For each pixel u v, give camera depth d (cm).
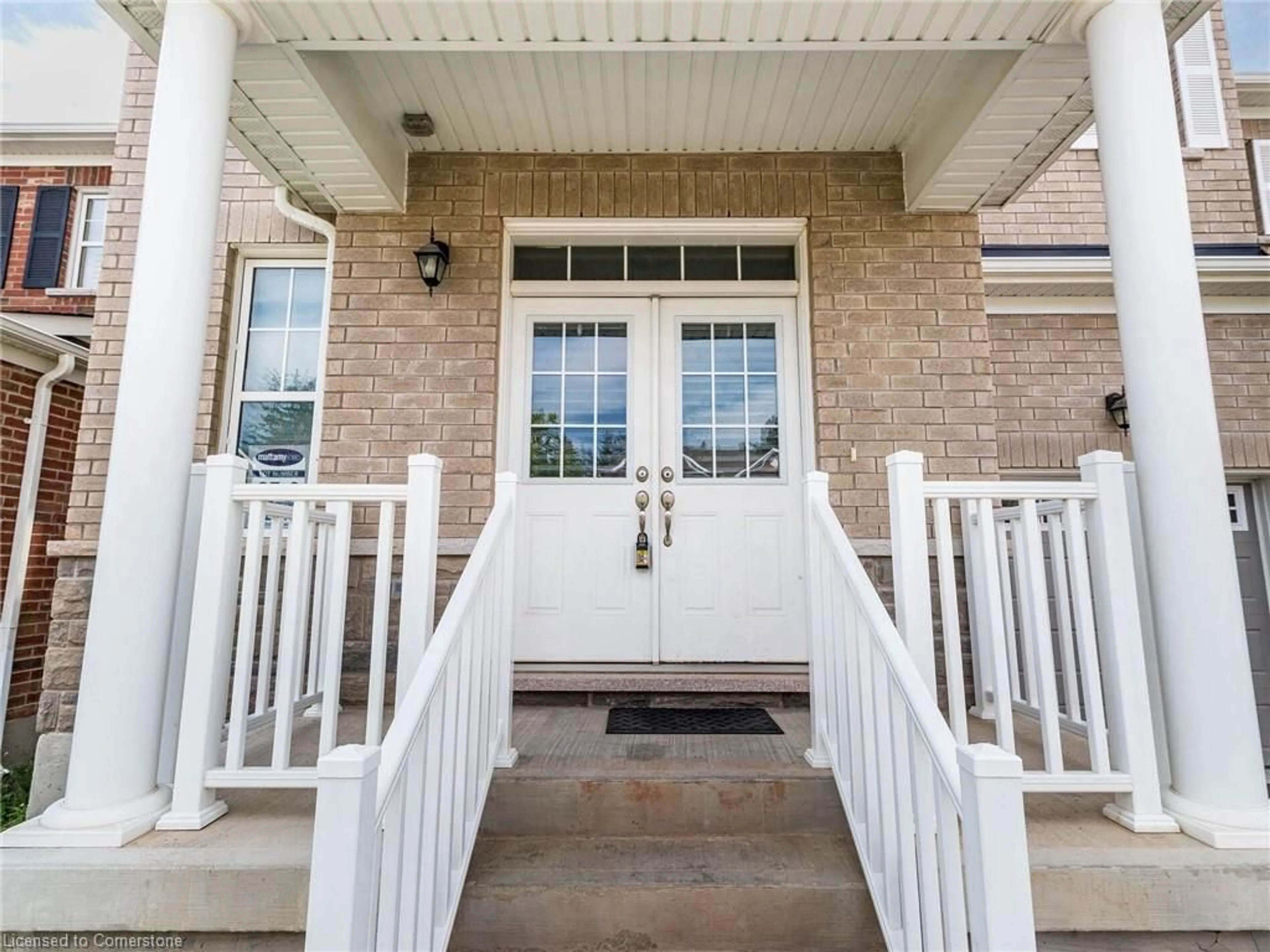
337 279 360
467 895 180
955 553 345
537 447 373
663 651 356
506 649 229
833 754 217
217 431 365
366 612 339
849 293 361
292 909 170
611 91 319
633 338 381
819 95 322
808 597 237
